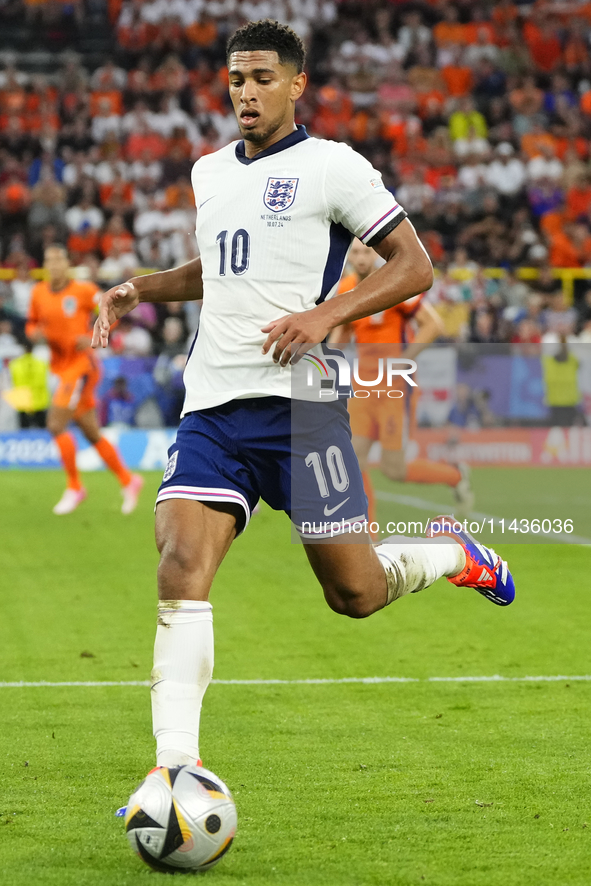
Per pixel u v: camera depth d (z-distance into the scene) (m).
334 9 88.19
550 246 74.94
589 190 77.94
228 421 11.79
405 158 78.38
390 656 20.33
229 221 11.89
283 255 11.71
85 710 16.67
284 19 86.75
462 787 12.91
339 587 12.51
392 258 11.61
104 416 61.50
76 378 40.84
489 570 14.39
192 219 71.25
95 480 56.31
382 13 86.88
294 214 11.70
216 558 11.46
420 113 82.19
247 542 36.44
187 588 11.10
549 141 81.50
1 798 12.58
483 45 86.88
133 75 80.88
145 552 33.59
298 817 11.88
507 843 11.05
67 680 18.62
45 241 68.38
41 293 39.97
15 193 71.75
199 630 11.06
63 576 29.52
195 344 12.24
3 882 10.01
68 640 21.89
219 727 15.62
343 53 84.75
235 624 23.38
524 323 61.25
